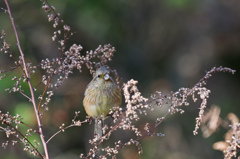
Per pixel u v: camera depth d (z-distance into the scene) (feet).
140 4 46.70
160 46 48.42
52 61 17.38
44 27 40.96
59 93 39.83
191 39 49.16
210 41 48.83
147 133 16.03
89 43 41.57
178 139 43.16
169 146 42.68
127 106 15.15
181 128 43.98
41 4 40.57
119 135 40.63
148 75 47.42
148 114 43.16
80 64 18.01
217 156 41.65
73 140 40.16
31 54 39.63
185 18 48.01
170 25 48.01
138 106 15.08
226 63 49.21
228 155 14.73
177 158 42.01
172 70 48.57
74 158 38.96
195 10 46.88
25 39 39.63
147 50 47.78
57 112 39.29
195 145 43.09
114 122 15.74
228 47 48.70
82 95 40.52
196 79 48.55
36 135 33.04
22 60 17.42
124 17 43.57
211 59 49.03
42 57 40.11
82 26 40.24
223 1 48.70
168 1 44.24
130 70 46.16
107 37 42.34
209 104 47.21
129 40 45.83
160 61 48.49
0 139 33.96
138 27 46.50
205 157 41.81
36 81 34.88
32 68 17.13
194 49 49.16
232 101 47.91
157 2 47.16
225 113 46.42
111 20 41.32
